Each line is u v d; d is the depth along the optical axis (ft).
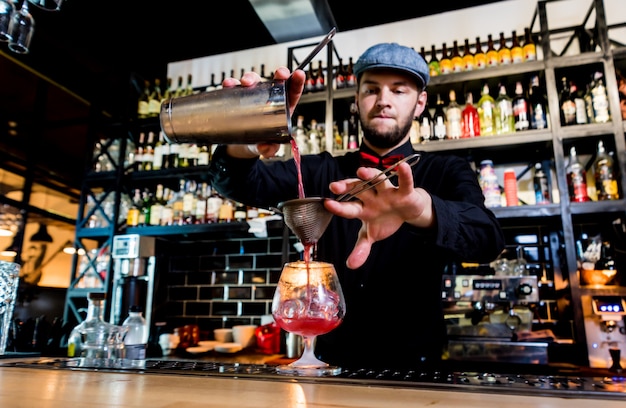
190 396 1.87
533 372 6.68
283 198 5.15
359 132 9.29
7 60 11.38
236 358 7.77
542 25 8.01
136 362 3.11
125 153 10.45
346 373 2.67
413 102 4.86
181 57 12.34
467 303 7.29
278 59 11.19
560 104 8.26
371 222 2.53
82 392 1.95
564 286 8.09
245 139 3.00
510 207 7.59
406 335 4.47
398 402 1.77
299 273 2.88
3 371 2.66
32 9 10.37
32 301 12.42
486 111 8.22
